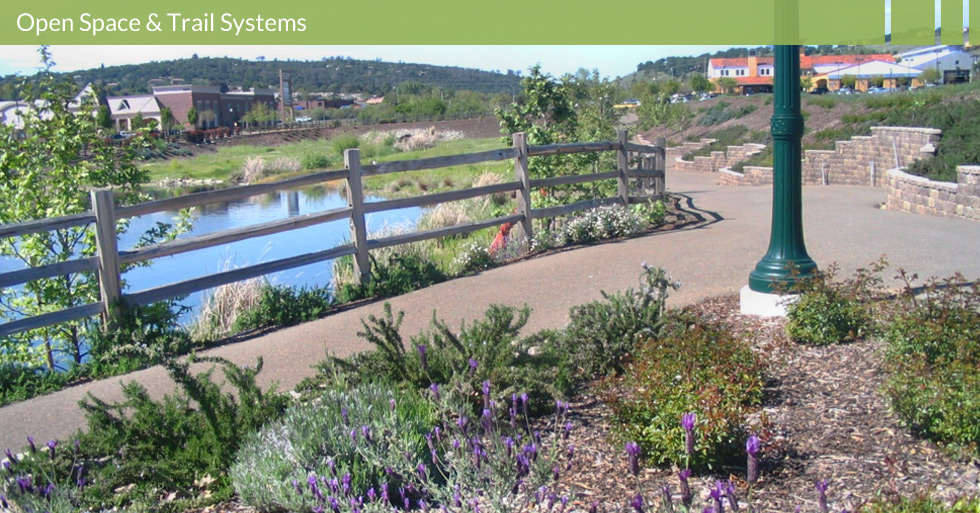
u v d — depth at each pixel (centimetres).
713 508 301
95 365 612
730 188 1970
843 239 945
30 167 838
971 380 363
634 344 497
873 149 1927
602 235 1027
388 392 418
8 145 838
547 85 1312
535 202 1209
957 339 420
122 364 612
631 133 3159
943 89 2431
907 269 760
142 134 929
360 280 812
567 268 841
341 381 464
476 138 6191
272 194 3016
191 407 489
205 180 3897
